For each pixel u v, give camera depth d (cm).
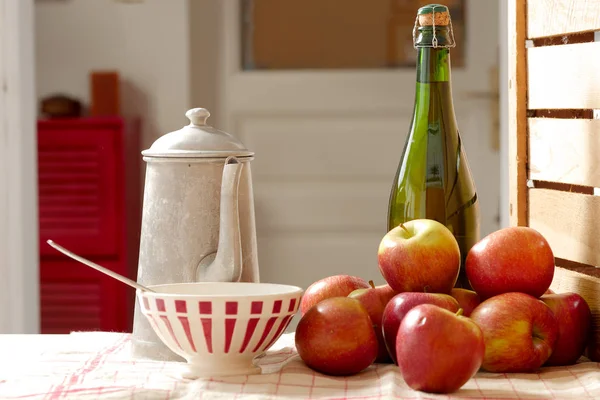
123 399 79
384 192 377
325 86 377
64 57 367
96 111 352
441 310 82
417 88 109
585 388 82
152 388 82
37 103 368
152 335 100
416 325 82
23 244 223
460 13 374
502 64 219
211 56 379
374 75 376
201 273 98
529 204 119
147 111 366
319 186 379
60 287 323
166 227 100
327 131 378
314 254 378
